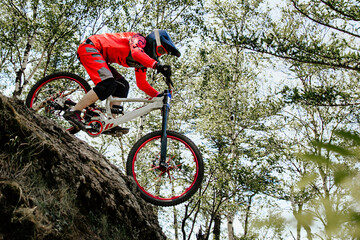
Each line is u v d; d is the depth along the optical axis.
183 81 11.34
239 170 9.28
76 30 9.86
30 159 2.09
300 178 0.61
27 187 1.92
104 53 3.07
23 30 9.30
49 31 9.49
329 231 0.53
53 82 3.75
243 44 6.13
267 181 9.36
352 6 5.62
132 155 3.04
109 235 2.44
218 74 12.12
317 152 0.59
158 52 3.10
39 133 2.33
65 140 2.69
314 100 5.81
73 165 2.37
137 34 3.04
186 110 12.23
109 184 2.72
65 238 1.92
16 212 1.69
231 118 12.10
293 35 6.02
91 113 3.09
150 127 12.22
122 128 3.04
